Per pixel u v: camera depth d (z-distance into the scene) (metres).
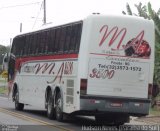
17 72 26.64
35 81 23.77
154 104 29.41
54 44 21.45
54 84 21.17
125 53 18.64
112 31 18.53
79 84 18.34
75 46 19.08
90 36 18.34
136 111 18.75
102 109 18.36
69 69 19.50
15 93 27.08
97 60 18.38
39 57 23.30
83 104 18.17
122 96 18.56
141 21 18.91
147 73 18.94
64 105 19.86
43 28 23.00
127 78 18.64
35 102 23.70
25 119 21.06
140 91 18.83
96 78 18.36
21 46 26.16
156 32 29.22
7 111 25.41
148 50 18.95
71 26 19.75
